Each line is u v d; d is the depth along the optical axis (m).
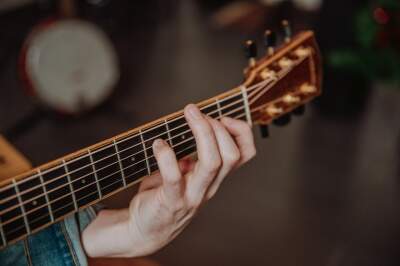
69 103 3.12
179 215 1.00
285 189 2.65
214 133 0.95
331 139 3.08
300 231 2.41
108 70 3.23
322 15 3.26
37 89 3.00
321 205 2.56
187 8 5.00
